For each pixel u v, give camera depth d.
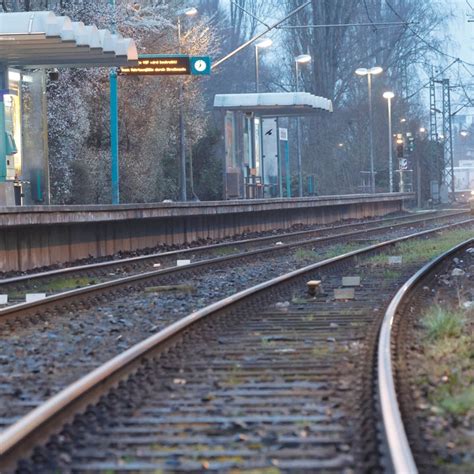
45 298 26.27
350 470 10.94
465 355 18.38
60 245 42.44
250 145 91.12
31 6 75.19
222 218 62.59
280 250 49.59
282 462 11.37
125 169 82.38
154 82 85.06
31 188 54.69
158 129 86.31
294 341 20.53
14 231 38.28
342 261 40.44
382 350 17.27
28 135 54.91
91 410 13.69
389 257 42.19
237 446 12.15
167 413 13.97
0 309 24.06
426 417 13.48
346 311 25.14
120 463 11.45
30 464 11.18
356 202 92.62
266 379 16.39
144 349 17.59
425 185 157.25
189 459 11.64
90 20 76.44
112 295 29.88
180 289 31.38
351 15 154.25
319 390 15.45
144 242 51.31
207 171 103.69
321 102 92.19
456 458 11.40
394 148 155.50
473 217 99.88
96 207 43.31
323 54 152.75
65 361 18.73
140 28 80.25
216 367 17.47
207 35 95.38
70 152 73.50
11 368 18.11
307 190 129.12
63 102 72.69
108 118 81.62
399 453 10.46
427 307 26.17
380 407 12.84
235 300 25.45
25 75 54.69
